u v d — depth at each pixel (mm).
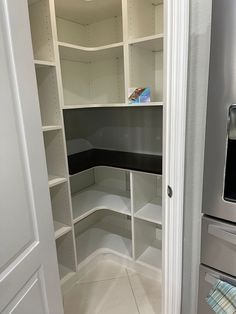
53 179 1665
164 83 1014
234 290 980
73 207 2045
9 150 833
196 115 1001
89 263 2080
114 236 2383
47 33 1478
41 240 1032
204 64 932
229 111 854
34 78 945
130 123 2227
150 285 1910
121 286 1908
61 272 1907
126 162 1953
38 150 987
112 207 2037
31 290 979
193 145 1039
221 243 1010
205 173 972
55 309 1168
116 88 2230
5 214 823
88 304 1749
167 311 1330
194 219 1124
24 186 920
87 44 2264
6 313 836
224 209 960
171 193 1108
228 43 805
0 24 785
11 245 858
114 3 1745
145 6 1721
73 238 1847
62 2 1708
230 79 828
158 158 2035
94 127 2471
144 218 1862
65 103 2180
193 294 1249
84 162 2016
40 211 1017
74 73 2225
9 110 828
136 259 2051
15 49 845
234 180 919
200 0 883
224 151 897
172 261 1216
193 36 930
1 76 791
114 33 2078
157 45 1674
